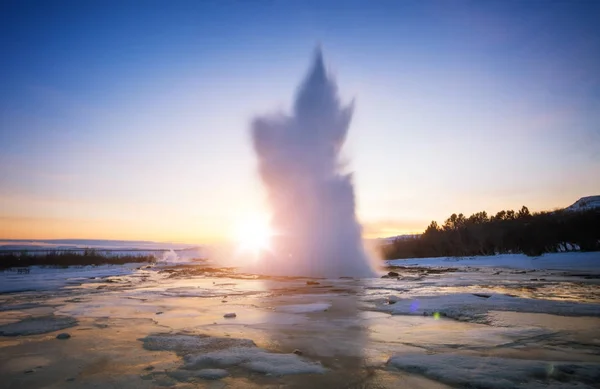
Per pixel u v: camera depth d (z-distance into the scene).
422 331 9.08
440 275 28.70
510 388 5.39
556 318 10.26
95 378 6.08
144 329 9.65
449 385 5.60
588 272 31.09
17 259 55.72
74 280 27.12
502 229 75.06
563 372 5.96
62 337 8.74
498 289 18.05
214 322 10.46
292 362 6.71
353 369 6.36
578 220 60.72
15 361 7.03
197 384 5.77
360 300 14.60
